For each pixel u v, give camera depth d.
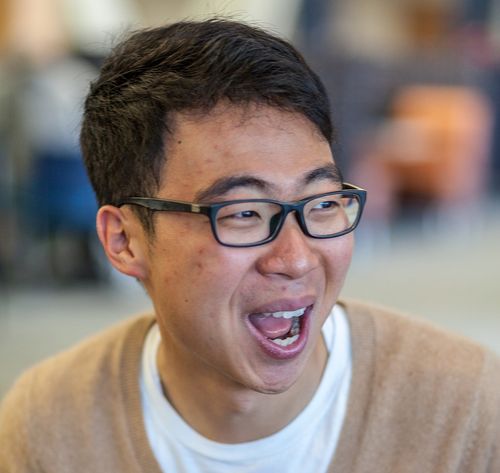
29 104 3.98
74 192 4.00
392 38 7.73
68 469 1.11
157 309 1.03
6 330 3.79
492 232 5.73
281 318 0.96
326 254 0.95
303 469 1.04
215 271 0.91
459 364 1.08
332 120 0.97
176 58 0.93
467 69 6.53
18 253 4.33
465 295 4.30
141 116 0.94
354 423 1.05
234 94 0.89
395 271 4.75
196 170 0.90
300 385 1.02
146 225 0.96
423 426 1.05
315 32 7.24
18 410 1.16
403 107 5.84
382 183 5.31
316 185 0.93
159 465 1.07
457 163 5.53
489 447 1.04
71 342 3.65
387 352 1.10
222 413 1.02
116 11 5.55
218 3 1.25
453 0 7.80
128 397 1.11
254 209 0.90
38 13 5.32
